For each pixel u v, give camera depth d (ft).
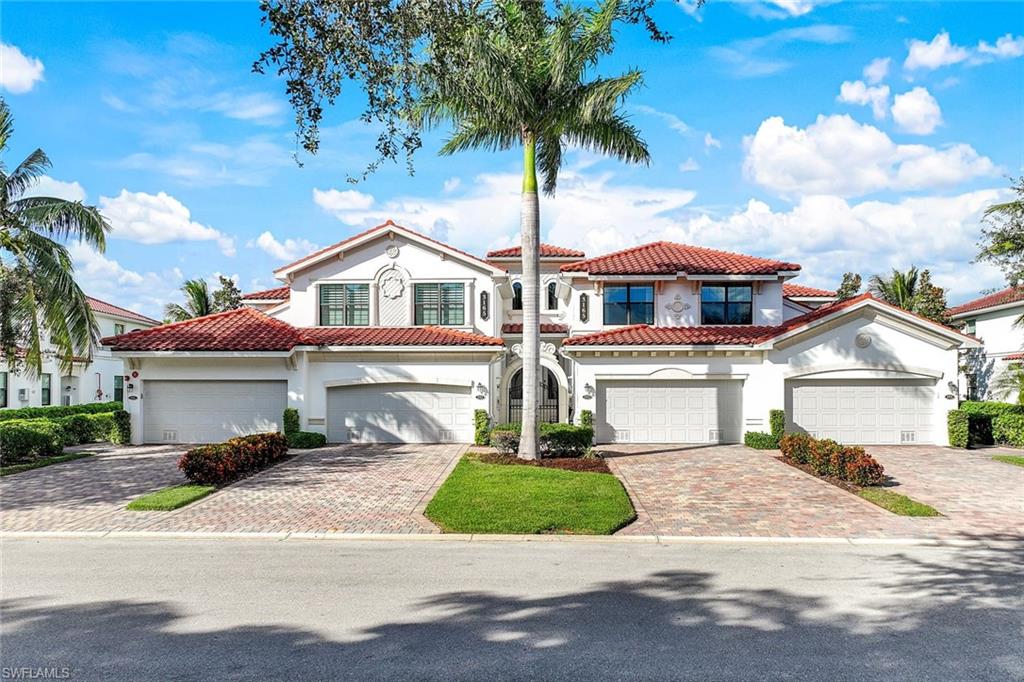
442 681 19.11
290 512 42.60
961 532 37.88
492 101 54.08
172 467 60.03
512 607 25.41
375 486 50.83
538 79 56.18
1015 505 44.83
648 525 39.70
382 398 77.25
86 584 28.32
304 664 20.22
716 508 44.01
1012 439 76.59
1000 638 22.39
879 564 31.78
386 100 33.30
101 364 124.88
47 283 61.72
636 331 79.05
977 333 119.44
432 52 34.94
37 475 56.18
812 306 104.37
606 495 44.57
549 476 50.72
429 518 40.73
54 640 22.09
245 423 76.74
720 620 24.07
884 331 74.33
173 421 77.05
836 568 31.04
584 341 76.02
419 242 82.79
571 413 87.86
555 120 56.65
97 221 63.21
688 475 56.08
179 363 76.38
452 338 76.07
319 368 76.54
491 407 78.79
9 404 98.73
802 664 20.30
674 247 92.17
